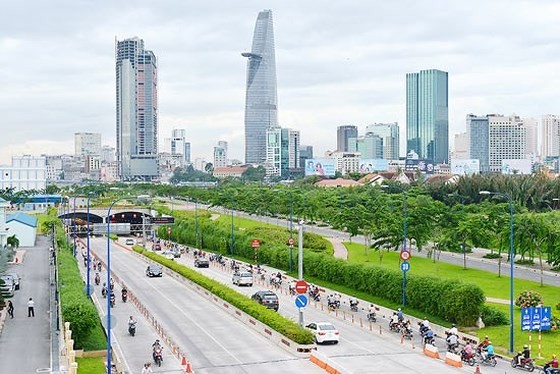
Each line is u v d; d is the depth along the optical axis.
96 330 77.00
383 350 67.12
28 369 60.66
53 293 106.50
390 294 91.88
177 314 89.69
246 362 62.97
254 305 83.00
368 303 91.69
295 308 92.06
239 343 71.69
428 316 81.81
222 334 76.56
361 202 198.12
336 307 89.38
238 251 158.00
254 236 154.62
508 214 134.62
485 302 83.44
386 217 138.88
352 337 73.62
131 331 75.38
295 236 153.62
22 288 112.69
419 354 65.25
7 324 82.56
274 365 61.75
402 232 129.00
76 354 65.44
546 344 67.00
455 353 62.84
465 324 75.81
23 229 190.38
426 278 84.31
